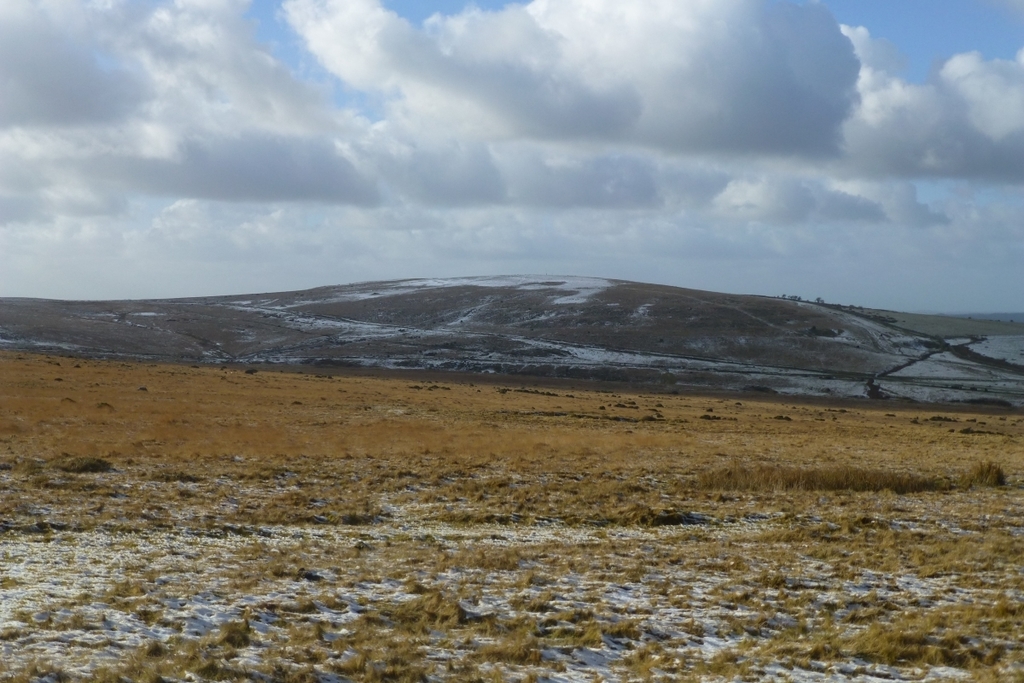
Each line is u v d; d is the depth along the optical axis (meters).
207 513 21.17
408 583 15.01
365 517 22.25
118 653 10.70
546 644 12.26
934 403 122.25
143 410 45.38
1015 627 13.70
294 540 19.16
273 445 35.34
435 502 25.06
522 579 15.55
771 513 24.88
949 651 12.39
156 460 29.31
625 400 85.31
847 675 11.58
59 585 13.88
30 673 9.59
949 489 31.25
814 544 20.14
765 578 16.39
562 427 53.31
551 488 27.73
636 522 23.39
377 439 40.22
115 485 24.05
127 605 12.81
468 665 11.16
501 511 23.91
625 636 12.85
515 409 64.50
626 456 37.47
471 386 94.06
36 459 27.02
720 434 53.28
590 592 15.11
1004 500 28.84
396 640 11.93
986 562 18.39
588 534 21.58
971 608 14.69
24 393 49.22
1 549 16.34
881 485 30.45
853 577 16.94
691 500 26.88
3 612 12.16
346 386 76.31
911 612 14.51
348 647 11.53
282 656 10.99
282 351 150.38
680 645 12.59
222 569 15.66
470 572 16.27
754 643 12.80
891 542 20.47
